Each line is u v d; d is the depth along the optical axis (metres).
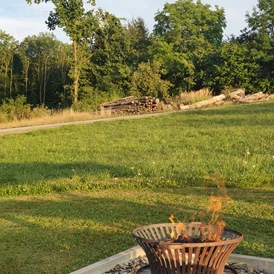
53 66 56.62
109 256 5.77
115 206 8.38
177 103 31.92
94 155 14.09
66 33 38.78
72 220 7.50
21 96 45.75
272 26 46.12
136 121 23.39
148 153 13.92
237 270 5.11
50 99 55.41
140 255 5.63
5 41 62.31
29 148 16.25
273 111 23.81
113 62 46.88
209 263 4.29
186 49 49.16
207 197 8.85
